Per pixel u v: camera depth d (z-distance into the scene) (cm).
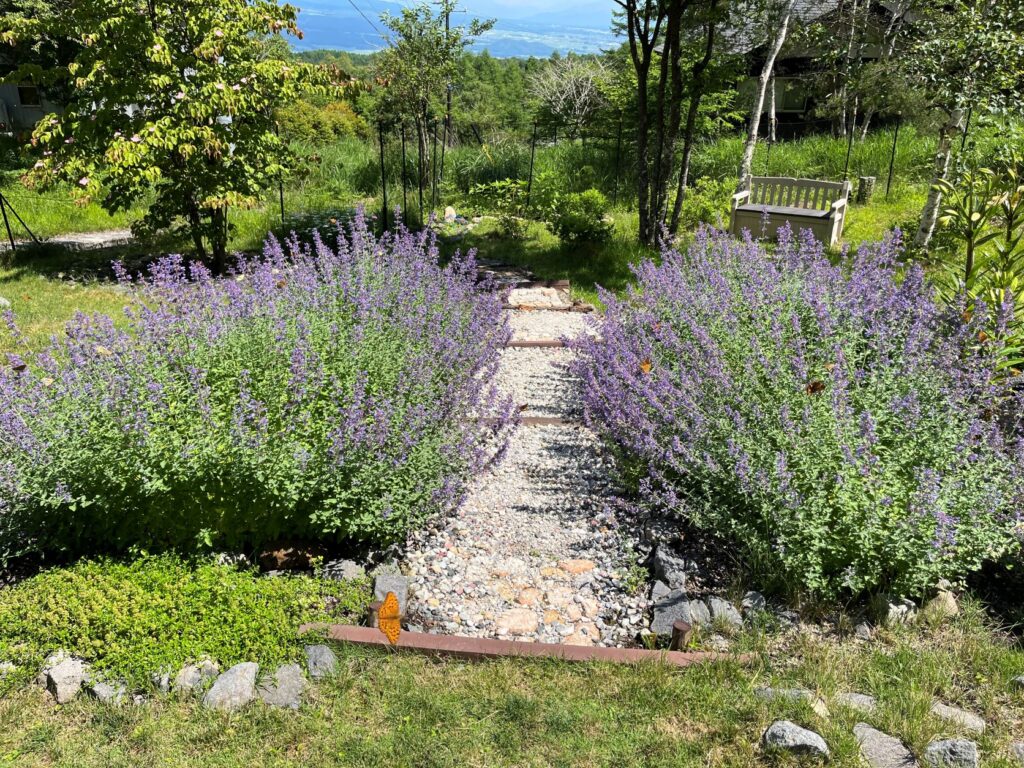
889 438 361
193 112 827
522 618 329
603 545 378
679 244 993
